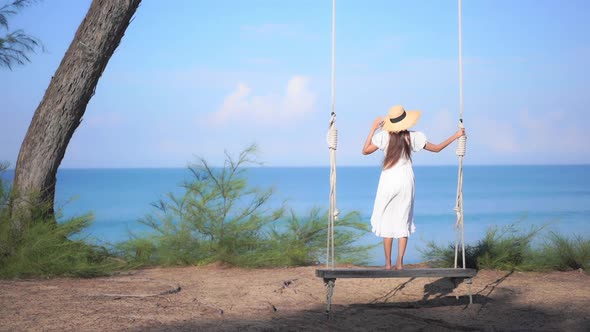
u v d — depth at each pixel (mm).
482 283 7871
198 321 5734
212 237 10094
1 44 9664
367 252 10281
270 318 5996
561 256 9023
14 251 8500
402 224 6629
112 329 5375
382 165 6754
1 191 8914
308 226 10305
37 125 9328
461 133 6754
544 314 6355
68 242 8727
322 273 5992
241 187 10180
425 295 7254
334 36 6289
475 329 5852
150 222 10398
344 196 66375
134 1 9398
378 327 5836
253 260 9570
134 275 8727
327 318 6090
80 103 9453
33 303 6324
